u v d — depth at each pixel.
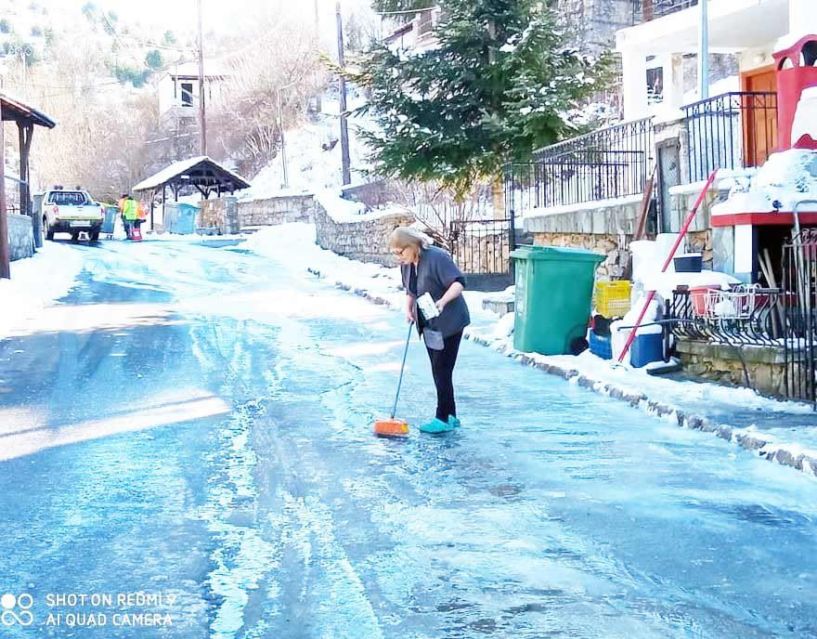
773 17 18.34
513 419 9.04
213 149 62.19
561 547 5.56
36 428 8.73
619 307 12.02
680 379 10.50
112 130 68.06
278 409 9.51
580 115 22.98
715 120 14.01
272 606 4.72
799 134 11.45
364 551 5.50
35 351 13.13
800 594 4.86
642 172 14.95
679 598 4.81
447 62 23.55
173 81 67.69
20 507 6.39
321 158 55.56
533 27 22.41
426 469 7.28
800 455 7.11
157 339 14.20
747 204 10.52
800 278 9.40
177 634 4.41
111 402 9.85
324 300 19.56
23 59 80.19
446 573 5.15
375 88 23.98
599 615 4.60
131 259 28.88
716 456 7.57
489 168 23.47
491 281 21.08
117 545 5.62
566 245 16.67
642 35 20.80
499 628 4.45
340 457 7.65
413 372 11.60
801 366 9.23
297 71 57.78
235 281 23.48
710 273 10.91
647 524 5.97
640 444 8.02
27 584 5.04
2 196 20.64
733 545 5.59
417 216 25.05
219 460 7.57
